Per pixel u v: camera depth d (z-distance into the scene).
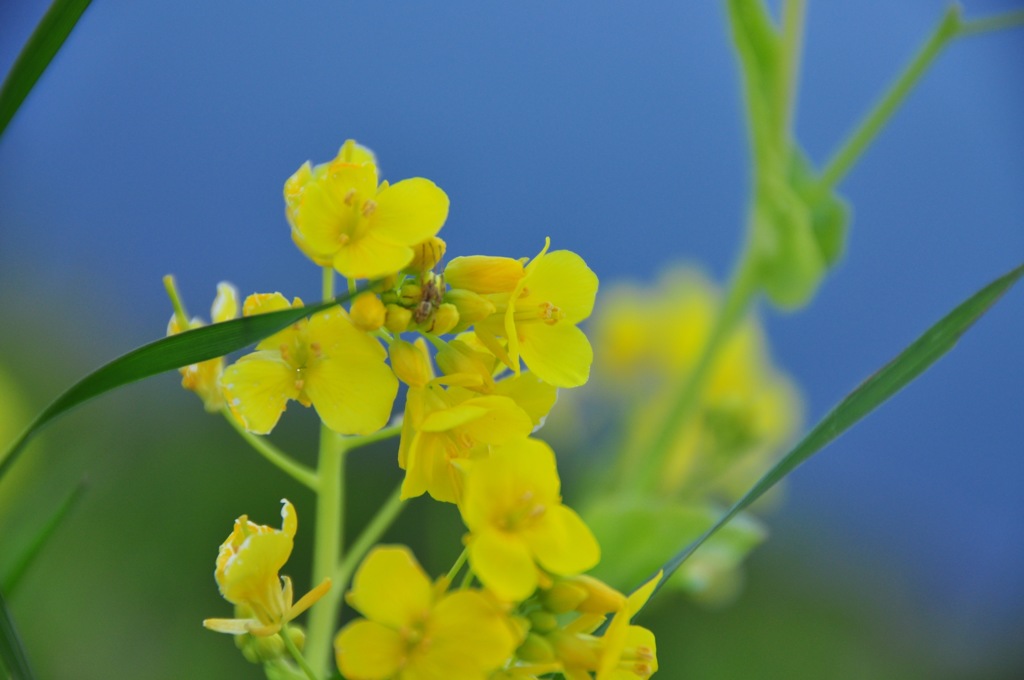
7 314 0.97
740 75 0.56
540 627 0.36
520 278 0.37
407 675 0.36
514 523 0.36
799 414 0.71
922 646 0.96
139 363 0.36
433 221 0.37
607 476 0.70
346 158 0.37
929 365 0.37
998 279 0.37
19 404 0.66
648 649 0.37
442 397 0.37
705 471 0.62
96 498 0.68
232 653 0.66
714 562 0.50
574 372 0.38
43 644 0.61
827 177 0.56
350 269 0.37
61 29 0.36
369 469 0.84
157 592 0.69
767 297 0.56
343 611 0.68
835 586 0.97
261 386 0.37
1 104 0.36
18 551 0.43
